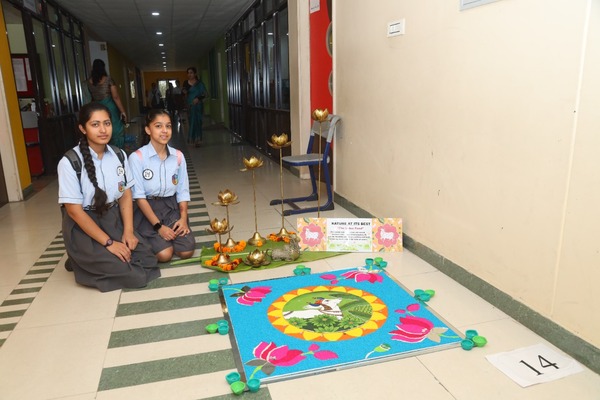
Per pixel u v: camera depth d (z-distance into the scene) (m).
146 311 2.22
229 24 10.10
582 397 1.53
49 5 6.98
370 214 3.49
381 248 2.92
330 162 4.62
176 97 18.16
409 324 2.01
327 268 2.68
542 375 1.65
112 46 13.74
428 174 2.65
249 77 8.80
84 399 1.60
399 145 2.96
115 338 1.98
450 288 2.37
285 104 6.27
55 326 2.10
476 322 2.02
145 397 1.60
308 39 4.77
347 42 3.65
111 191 2.48
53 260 2.97
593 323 1.66
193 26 10.27
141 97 26.28
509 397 1.54
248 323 2.06
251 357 1.79
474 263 2.31
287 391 1.60
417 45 2.64
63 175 2.33
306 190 4.75
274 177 5.54
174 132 12.38
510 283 2.06
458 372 1.68
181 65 23.38
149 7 7.88
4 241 3.38
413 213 2.86
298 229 2.98
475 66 2.17
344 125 3.88
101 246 2.46
